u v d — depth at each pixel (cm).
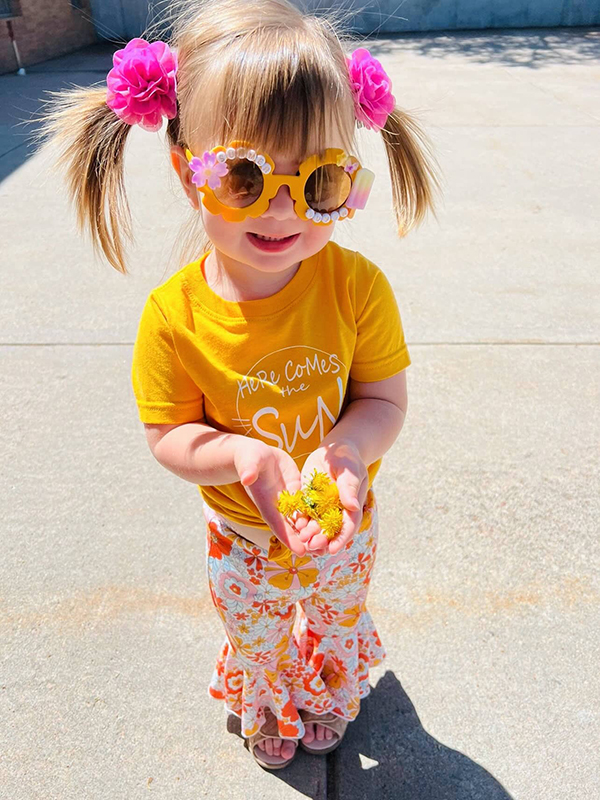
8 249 449
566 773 173
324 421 137
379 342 142
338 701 176
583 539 235
